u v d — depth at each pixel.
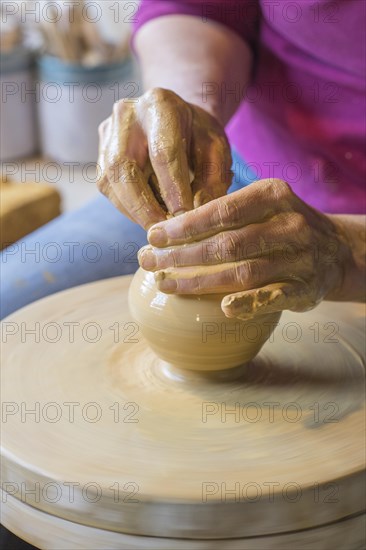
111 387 1.00
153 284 0.98
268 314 0.98
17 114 3.18
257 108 1.35
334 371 1.03
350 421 0.96
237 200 0.94
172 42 1.32
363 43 1.19
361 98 1.24
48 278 1.25
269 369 1.03
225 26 1.35
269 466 0.91
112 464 0.91
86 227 1.36
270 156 1.35
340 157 1.28
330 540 0.91
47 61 3.07
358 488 0.91
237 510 0.88
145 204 1.01
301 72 1.29
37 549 0.99
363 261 1.04
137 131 1.05
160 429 0.95
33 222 1.68
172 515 0.88
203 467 0.91
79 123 3.12
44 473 0.90
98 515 0.89
